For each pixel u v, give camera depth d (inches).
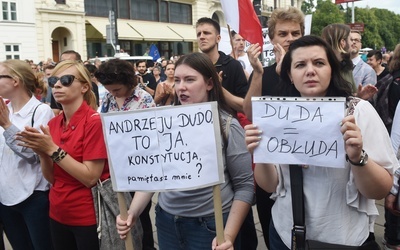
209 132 75.8
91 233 100.7
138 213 89.3
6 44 880.9
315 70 70.9
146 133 79.1
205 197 84.1
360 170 65.2
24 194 112.3
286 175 76.8
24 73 114.3
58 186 101.2
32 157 110.0
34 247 118.6
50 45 957.8
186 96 86.7
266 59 242.8
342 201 71.2
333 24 132.3
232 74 142.0
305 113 68.4
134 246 102.5
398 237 132.0
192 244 85.7
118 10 1152.8
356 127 63.1
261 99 70.8
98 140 98.0
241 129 87.8
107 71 131.3
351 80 88.4
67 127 102.7
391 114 155.4
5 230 126.3
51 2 946.1
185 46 1393.9
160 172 78.7
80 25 1013.2
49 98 242.8
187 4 1360.7
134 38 1152.2
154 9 1258.6
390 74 160.2
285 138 69.8
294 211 72.9
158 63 562.9
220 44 300.2
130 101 137.9
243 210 82.3
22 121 114.0
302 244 71.7
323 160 67.8
